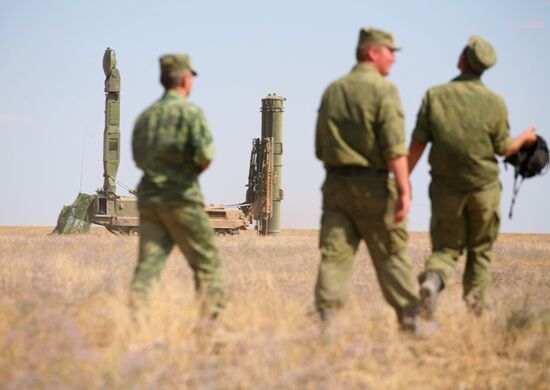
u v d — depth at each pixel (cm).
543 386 2738
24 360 2478
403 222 3194
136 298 3102
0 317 2864
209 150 3148
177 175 3145
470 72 3662
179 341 2795
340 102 3156
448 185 3647
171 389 2438
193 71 3275
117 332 2805
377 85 3122
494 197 3653
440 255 3653
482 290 3703
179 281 4147
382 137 3111
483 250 3722
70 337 2639
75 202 17500
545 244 12625
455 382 2736
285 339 2869
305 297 4109
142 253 3206
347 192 3156
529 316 3575
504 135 3628
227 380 2502
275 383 2470
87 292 3578
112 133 17850
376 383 2628
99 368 2434
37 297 3219
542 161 3766
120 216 17612
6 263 5225
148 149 3161
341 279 3183
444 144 3600
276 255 7638
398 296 3225
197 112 3170
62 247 7938
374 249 3222
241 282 4416
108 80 17875
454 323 3291
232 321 3167
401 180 3108
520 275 5962
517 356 3105
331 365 2769
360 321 3256
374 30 3222
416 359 2983
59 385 2286
